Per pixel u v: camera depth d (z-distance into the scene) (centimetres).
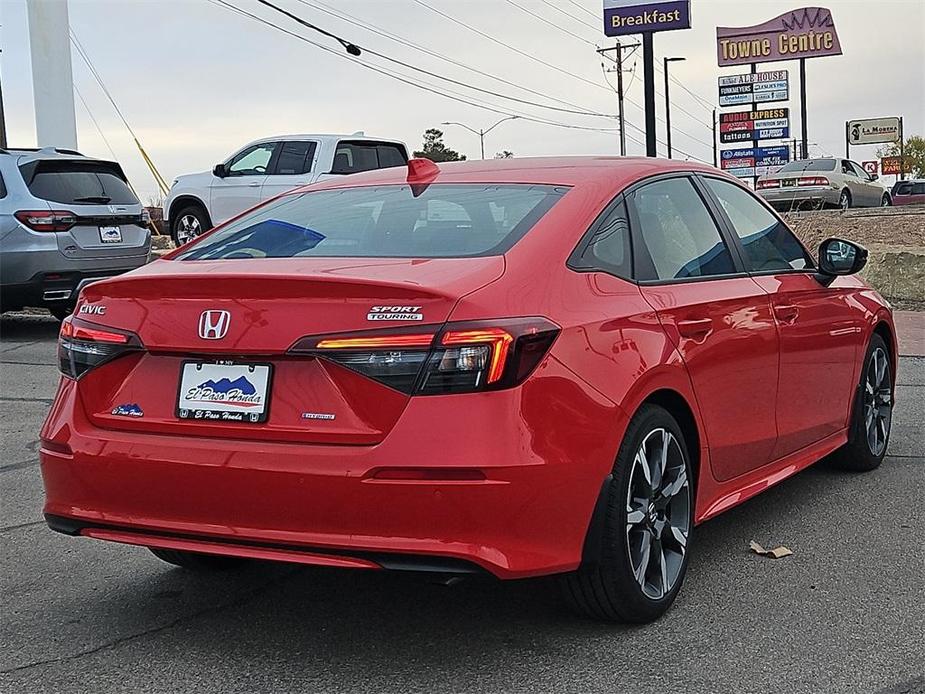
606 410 380
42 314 1577
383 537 351
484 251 399
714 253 500
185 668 386
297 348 362
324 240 437
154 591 467
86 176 1284
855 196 2817
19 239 1217
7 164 1235
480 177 473
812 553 500
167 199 1830
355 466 349
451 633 411
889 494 600
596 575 391
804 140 6281
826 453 589
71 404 405
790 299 535
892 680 365
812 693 356
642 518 407
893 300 1509
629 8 3130
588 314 391
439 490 345
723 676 369
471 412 348
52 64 1991
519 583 464
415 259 397
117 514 389
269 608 444
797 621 417
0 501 613
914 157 9631
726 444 472
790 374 530
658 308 429
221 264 419
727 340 467
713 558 495
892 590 450
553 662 383
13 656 398
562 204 429
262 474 359
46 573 493
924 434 743
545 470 356
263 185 1711
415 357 350
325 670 381
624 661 382
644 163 491
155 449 378
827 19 6225
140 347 389
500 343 353
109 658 396
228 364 376
